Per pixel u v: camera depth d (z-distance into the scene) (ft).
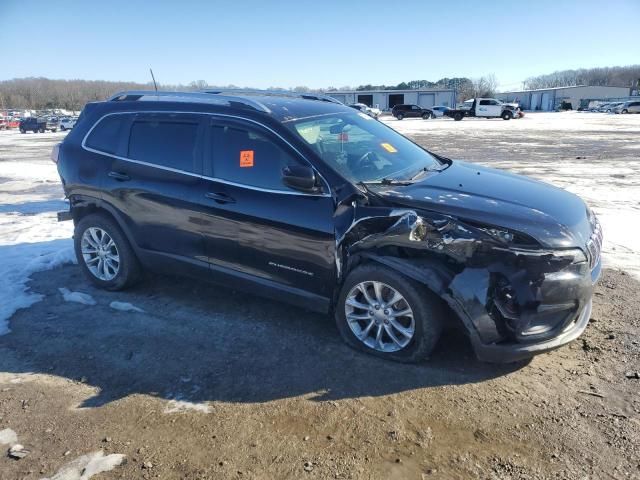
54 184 41.32
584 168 44.62
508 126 117.50
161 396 11.08
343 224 11.90
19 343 13.56
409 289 11.30
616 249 19.99
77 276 18.20
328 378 11.50
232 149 13.71
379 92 268.82
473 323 10.78
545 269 10.53
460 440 9.43
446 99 268.00
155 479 8.72
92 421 10.30
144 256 15.67
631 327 13.29
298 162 12.68
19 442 9.74
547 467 8.70
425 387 11.03
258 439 9.62
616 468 8.63
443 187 12.57
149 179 14.99
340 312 12.59
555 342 10.89
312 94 17.74
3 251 21.01
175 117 14.88
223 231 13.71
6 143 104.68
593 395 10.59
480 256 10.69
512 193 12.48
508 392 10.78
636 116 162.71
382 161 13.97
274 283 13.35
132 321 14.61
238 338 13.43
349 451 9.23
